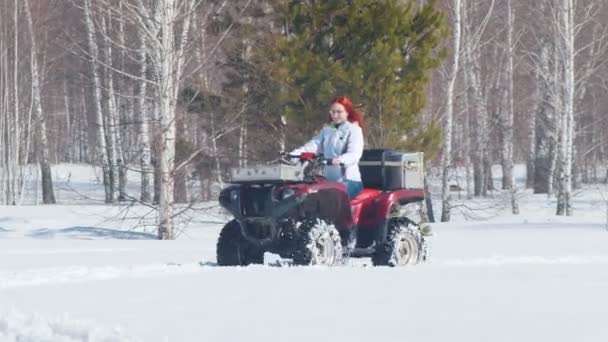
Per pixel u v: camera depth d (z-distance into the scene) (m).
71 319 19.94
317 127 65.88
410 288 24.19
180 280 26.02
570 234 56.66
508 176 122.50
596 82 132.50
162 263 33.94
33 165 156.88
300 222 30.75
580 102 128.00
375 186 33.56
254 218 30.73
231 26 66.44
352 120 33.22
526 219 87.88
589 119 136.12
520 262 33.56
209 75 78.00
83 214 80.38
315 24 67.12
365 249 32.75
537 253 39.47
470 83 115.12
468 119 125.06
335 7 66.62
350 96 63.69
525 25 121.00
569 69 101.25
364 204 32.75
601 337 17.44
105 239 58.41
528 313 20.14
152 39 60.31
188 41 64.06
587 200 122.25
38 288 25.05
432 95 103.94
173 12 61.22
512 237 53.09
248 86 70.06
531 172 145.25
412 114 64.56
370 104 63.22
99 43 86.00
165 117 60.38
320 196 30.95
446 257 36.62
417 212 55.25
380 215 32.53
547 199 121.88
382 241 32.59
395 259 32.53
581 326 18.53
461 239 50.84
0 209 88.62
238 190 30.97
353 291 23.62
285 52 66.88
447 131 92.88
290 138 67.38
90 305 21.97
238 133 71.88
